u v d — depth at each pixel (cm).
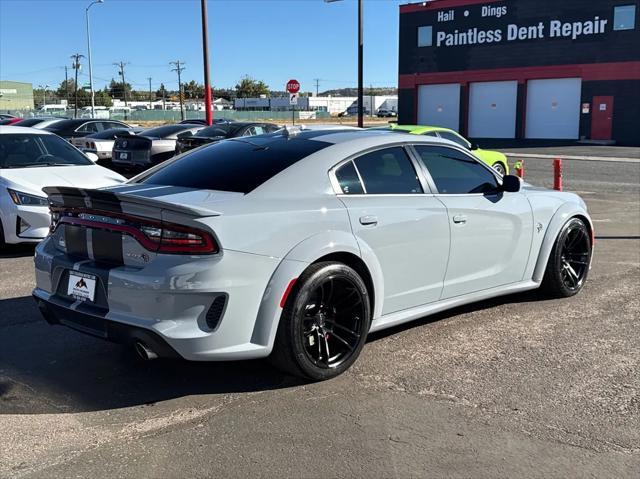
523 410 373
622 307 575
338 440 339
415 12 4144
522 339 492
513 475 305
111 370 439
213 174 437
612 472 307
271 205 394
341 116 9450
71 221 411
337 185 432
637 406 377
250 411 375
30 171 810
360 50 2342
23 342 493
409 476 304
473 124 4047
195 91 15162
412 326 524
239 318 371
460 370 432
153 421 364
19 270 718
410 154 484
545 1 3609
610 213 1150
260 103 10069
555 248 580
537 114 3784
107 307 384
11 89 9444
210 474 308
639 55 3350
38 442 341
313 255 393
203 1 2041
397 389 403
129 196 368
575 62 3559
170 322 361
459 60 4009
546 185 1582
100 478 306
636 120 3406
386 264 443
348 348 422
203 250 360
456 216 488
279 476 306
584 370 431
